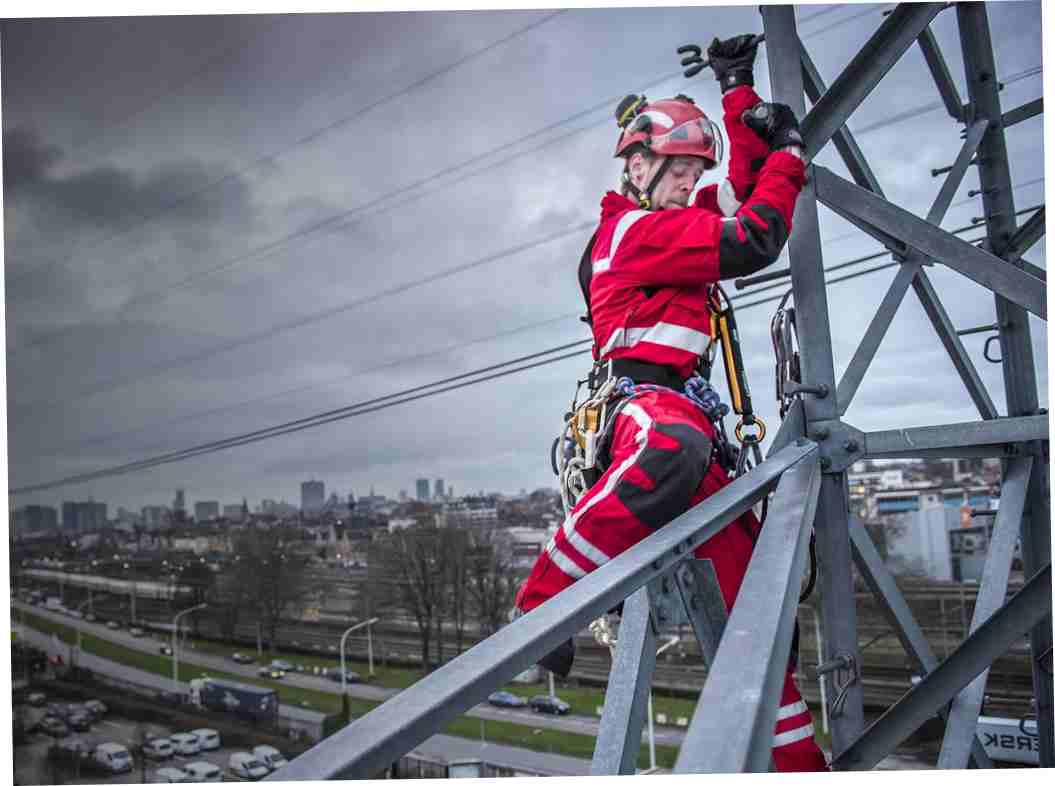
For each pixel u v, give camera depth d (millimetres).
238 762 28766
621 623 1688
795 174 1863
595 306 1974
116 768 30391
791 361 2117
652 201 2061
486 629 32156
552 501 37062
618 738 1575
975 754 3039
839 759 2047
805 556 1451
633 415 1814
